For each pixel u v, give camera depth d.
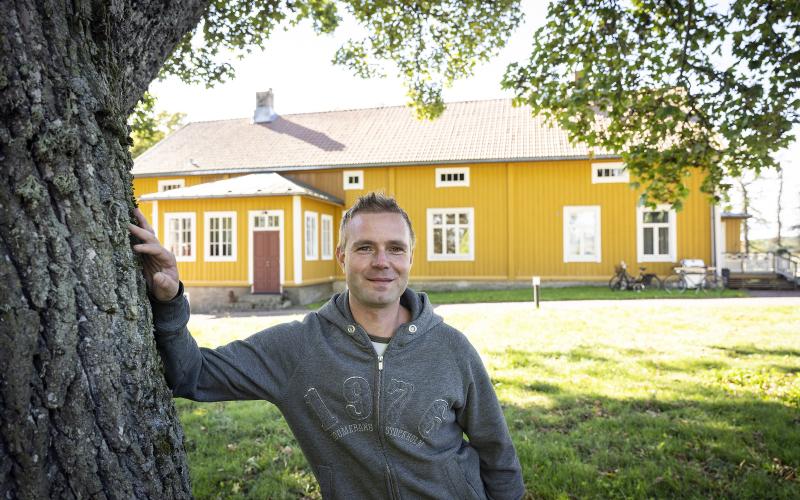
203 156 21.17
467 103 22.27
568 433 3.92
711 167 4.58
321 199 17.11
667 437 3.69
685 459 3.39
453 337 1.68
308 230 16.81
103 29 1.38
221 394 1.59
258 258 16.17
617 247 17.33
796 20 3.69
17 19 1.08
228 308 15.77
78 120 1.20
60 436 1.11
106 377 1.20
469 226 18.31
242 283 16.12
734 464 3.28
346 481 1.58
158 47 1.95
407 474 1.55
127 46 1.69
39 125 1.10
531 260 17.86
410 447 1.54
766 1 3.76
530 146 18.31
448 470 1.62
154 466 1.30
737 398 4.56
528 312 11.15
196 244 16.58
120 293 1.25
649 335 8.01
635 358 6.36
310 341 1.62
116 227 1.27
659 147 4.87
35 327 1.08
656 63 4.55
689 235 16.86
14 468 1.06
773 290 16.50
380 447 1.56
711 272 16.27
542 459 3.41
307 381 1.58
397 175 18.88
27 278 1.08
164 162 21.08
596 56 4.86
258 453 3.69
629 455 3.43
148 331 1.34
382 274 1.59
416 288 18.47
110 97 1.32
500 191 18.12
